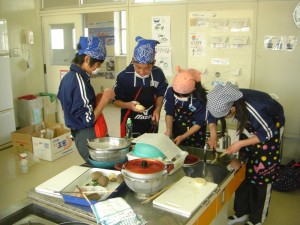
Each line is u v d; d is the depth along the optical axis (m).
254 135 1.88
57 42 5.02
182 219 1.11
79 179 1.37
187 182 1.38
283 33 3.29
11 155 3.98
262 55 3.43
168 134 2.10
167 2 3.79
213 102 1.67
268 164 2.08
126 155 1.52
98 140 1.67
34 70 5.13
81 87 1.80
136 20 4.03
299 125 3.40
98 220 1.08
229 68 3.61
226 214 1.84
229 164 1.67
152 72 2.37
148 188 1.23
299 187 3.11
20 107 4.80
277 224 2.54
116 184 1.36
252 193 2.24
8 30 4.60
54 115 5.25
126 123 2.29
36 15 5.04
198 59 3.75
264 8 3.32
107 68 5.01
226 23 3.51
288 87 3.38
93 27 4.94
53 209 1.24
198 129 2.14
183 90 1.87
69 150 3.98
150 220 1.11
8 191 2.96
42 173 3.39
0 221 1.21
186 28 3.75
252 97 1.87
